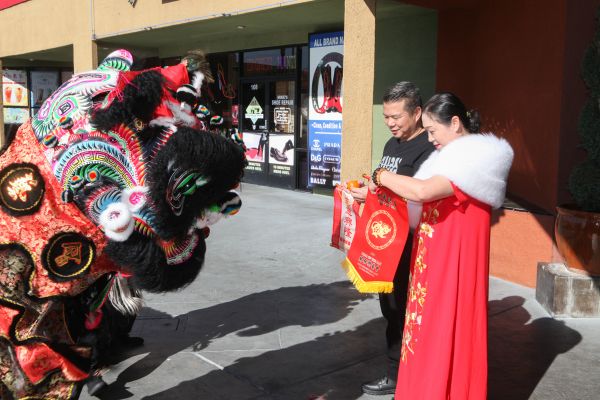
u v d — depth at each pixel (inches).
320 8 340.8
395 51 348.2
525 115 237.5
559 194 221.3
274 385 143.8
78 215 95.5
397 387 118.1
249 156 487.5
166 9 415.5
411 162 128.5
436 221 110.0
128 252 95.1
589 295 189.2
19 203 93.4
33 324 94.7
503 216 228.1
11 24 610.2
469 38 275.0
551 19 223.6
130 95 92.0
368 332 177.5
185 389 141.5
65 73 784.9
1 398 94.5
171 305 201.0
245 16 371.2
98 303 104.8
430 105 111.4
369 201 127.2
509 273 228.2
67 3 517.3
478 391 112.3
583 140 193.6
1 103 651.5
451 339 108.7
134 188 93.8
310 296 211.0
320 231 307.0
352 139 241.3
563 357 159.8
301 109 441.7
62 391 98.3
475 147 105.4
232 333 176.7
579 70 210.2
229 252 270.1
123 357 158.6
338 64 397.4
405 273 133.1
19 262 92.4
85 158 92.1
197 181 96.2
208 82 107.7
